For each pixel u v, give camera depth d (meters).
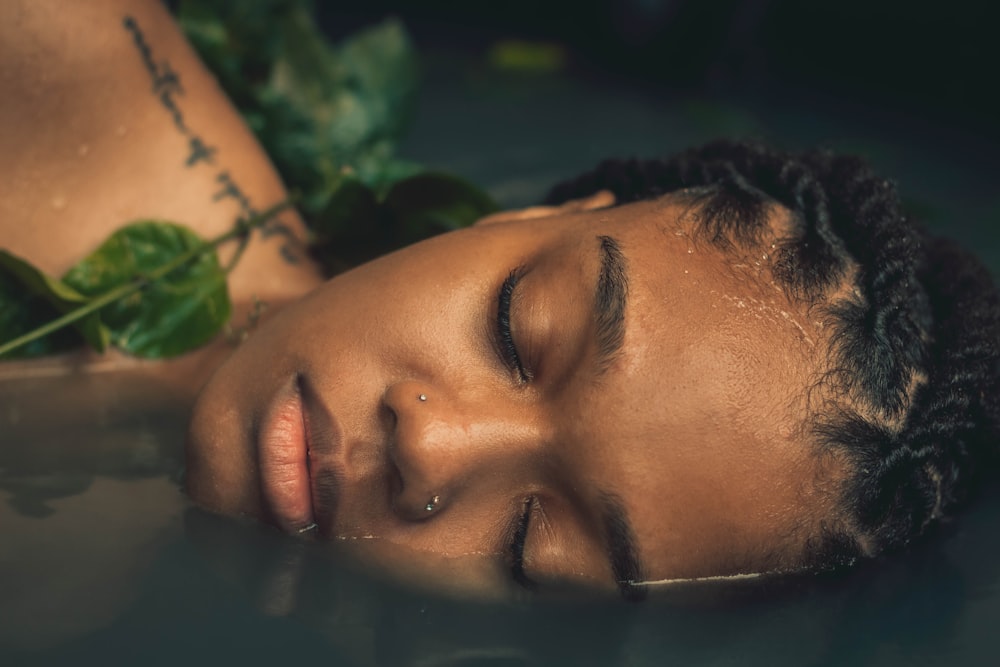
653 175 1.51
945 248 1.45
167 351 1.52
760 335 1.10
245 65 2.11
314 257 1.72
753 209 1.23
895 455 1.14
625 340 1.08
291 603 1.03
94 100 1.53
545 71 4.04
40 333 1.33
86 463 1.28
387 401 1.11
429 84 3.73
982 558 1.23
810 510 1.12
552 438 1.09
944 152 2.92
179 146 1.62
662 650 1.01
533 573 1.12
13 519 1.13
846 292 1.17
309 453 1.14
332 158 1.99
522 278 1.16
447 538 1.13
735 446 1.08
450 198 1.65
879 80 3.84
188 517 1.18
